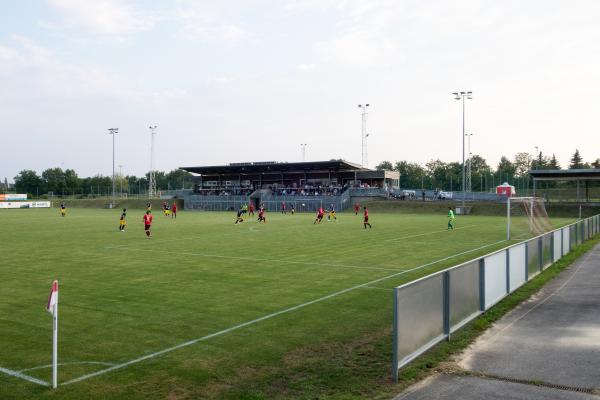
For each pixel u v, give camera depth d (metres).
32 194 148.62
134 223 46.66
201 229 38.56
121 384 7.27
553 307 11.99
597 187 86.50
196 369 7.88
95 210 87.31
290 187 94.88
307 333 9.88
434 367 7.82
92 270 17.80
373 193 83.06
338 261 19.97
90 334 9.81
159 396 6.84
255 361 8.25
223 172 98.00
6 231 36.06
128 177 191.75
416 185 162.00
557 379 7.31
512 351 8.61
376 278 16.06
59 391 7.00
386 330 10.09
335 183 93.00
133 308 11.94
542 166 162.88
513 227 39.56
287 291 14.00
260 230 37.41
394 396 6.74
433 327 8.63
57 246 25.83
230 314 11.38
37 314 11.38
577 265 19.08
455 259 20.47
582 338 9.38
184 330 10.09
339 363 8.13
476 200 78.25
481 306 11.00
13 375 7.63
